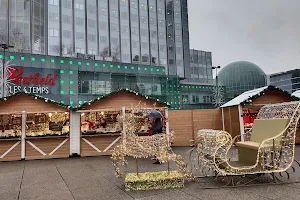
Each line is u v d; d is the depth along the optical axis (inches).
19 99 478.9
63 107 489.1
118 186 247.9
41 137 472.7
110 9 1716.3
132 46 1774.1
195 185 239.6
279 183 233.0
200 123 605.9
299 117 240.4
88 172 324.5
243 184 233.9
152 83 1454.2
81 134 491.5
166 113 537.0
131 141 256.2
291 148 239.6
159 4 1941.4
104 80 1288.1
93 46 1628.9
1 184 273.0
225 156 234.4
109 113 525.7
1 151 458.0
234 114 578.9
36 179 292.8
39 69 1127.6
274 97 573.9
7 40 1320.1
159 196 210.5
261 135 265.4
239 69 2148.1
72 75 1201.4
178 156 258.1
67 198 213.9
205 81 2127.2
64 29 1542.8
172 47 1964.8
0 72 1026.7
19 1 1360.7
